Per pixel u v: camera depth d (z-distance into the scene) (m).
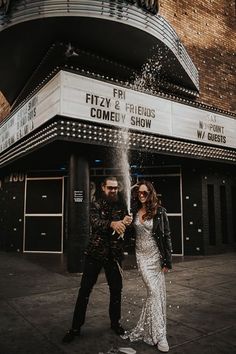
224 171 11.11
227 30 12.09
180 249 10.15
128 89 8.16
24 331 3.80
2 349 3.31
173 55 8.17
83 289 3.59
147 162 10.17
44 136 7.43
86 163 7.58
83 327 3.89
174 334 3.71
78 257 7.30
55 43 7.06
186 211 10.23
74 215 7.38
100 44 7.50
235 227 11.38
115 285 3.73
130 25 6.83
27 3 6.35
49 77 7.41
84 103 7.23
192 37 10.84
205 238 10.09
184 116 9.54
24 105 8.96
